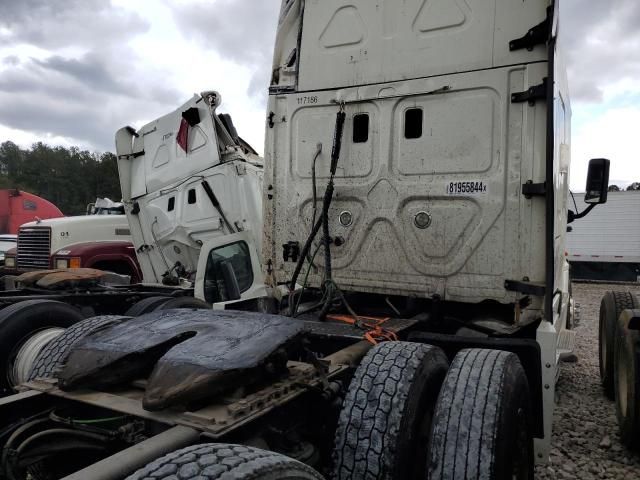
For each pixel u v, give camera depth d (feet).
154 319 10.46
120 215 35.27
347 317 13.61
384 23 14.07
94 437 8.34
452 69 13.25
